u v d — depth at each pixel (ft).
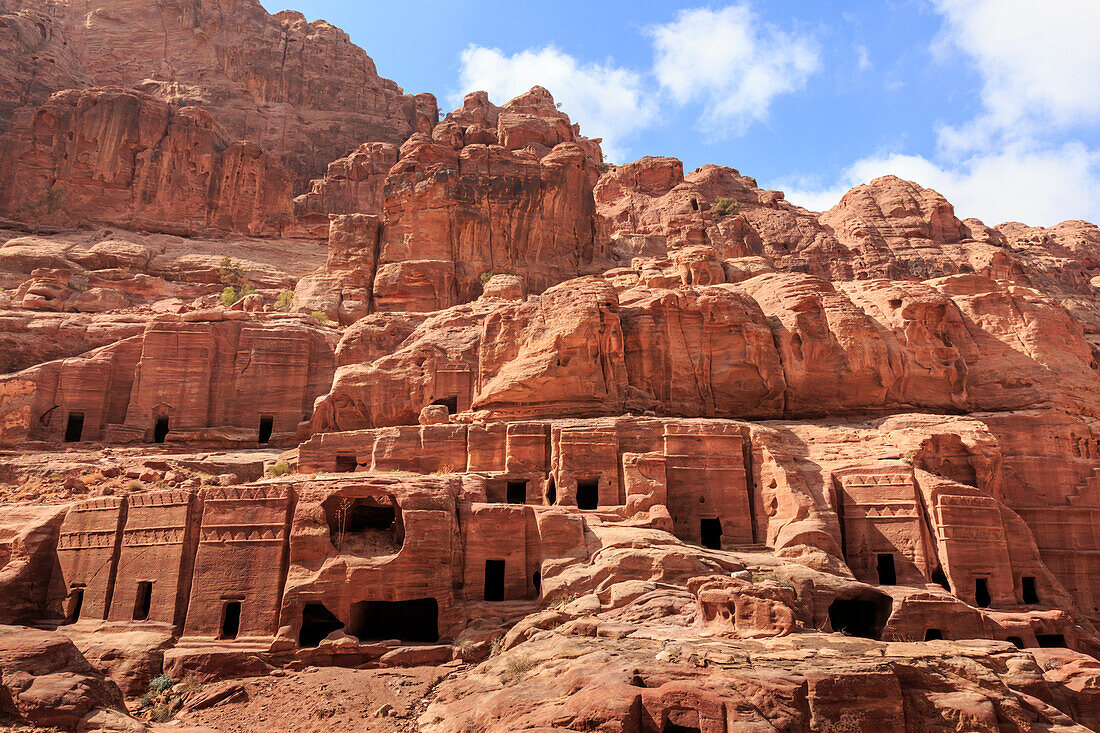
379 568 93.81
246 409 156.56
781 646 73.61
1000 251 306.76
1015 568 119.75
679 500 116.98
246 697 83.35
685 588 90.84
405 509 96.78
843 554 114.52
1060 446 141.69
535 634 85.97
